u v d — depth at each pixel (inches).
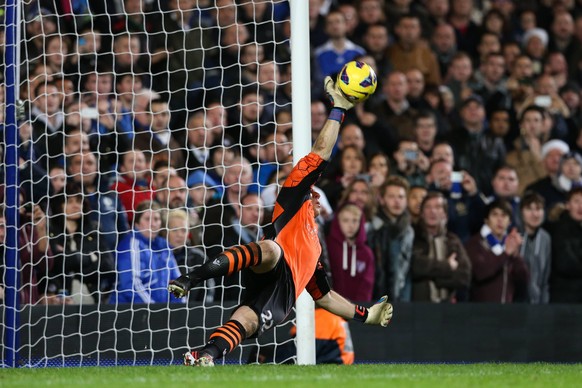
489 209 922.1
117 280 770.2
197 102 939.3
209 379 407.5
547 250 943.0
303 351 628.1
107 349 767.7
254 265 472.7
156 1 957.8
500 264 914.7
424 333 856.9
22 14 767.7
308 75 649.6
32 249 729.0
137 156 832.9
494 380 419.8
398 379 418.3
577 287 943.0
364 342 841.5
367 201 887.1
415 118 984.9
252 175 895.7
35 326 757.9
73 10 917.8
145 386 381.4
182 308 785.6
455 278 878.4
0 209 789.2
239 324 475.2
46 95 799.7
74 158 826.2
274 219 500.1
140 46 937.5
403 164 952.9
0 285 764.6
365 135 971.9
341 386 385.1
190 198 839.7
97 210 806.5
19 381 405.4
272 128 932.6
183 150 885.8
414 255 879.7
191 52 957.2
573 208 952.9
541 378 434.0
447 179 948.0
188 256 810.2
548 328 890.7
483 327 872.3
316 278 530.3
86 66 900.6
